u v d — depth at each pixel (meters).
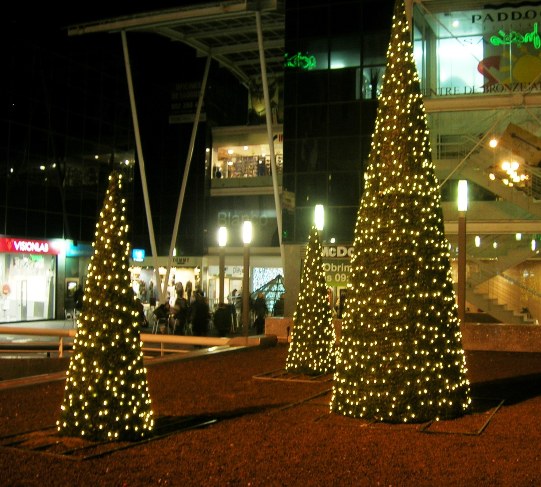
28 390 11.65
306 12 36.12
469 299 27.48
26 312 37.81
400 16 9.98
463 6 32.00
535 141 28.83
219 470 6.95
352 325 9.55
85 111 42.03
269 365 15.34
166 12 36.75
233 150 51.75
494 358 17.34
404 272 9.28
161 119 52.75
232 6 35.94
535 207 28.19
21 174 37.50
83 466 7.07
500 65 33.09
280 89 50.50
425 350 9.17
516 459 7.30
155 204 52.47
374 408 9.18
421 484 6.49
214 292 50.38
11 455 7.44
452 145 31.73
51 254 39.38
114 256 8.20
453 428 8.74
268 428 8.77
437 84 33.84
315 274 14.22
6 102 36.75
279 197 37.84
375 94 35.16
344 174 35.38
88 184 42.00
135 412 8.16
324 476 6.75
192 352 17.58
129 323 8.20
